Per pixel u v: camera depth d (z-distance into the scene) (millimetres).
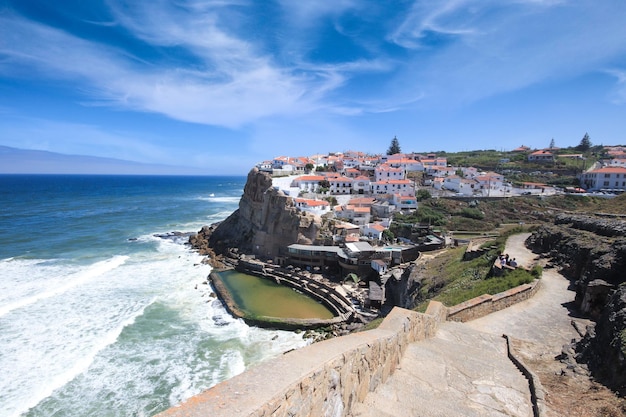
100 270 51375
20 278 46375
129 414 22047
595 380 9164
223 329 34438
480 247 38562
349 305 40750
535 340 13633
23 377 24938
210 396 3738
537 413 7367
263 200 69062
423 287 33469
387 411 6473
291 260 57344
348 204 77875
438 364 9336
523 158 130125
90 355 28031
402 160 113875
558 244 28344
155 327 34031
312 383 4672
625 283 12562
